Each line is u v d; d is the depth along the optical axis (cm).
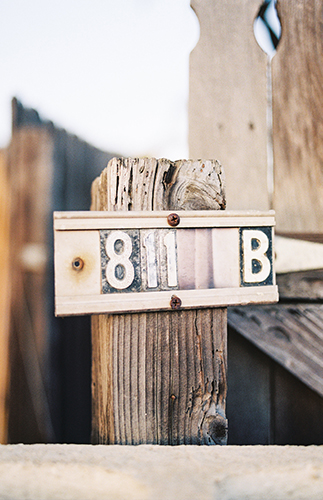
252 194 57
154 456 38
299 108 57
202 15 58
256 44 58
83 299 40
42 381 59
